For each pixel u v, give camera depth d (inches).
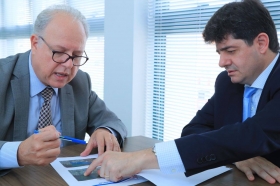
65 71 45.7
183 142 34.2
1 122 45.9
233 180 35.0
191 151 33.5
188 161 33.3
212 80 78.7
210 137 34.2
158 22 89.0
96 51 111.0
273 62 40.6
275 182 34.5
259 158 39.2
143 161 34.3
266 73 40.9
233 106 46.9
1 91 46.4
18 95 47.6
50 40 43.9
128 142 53.1
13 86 47.6
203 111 52.8
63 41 43.6
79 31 44.9
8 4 159.0
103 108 59.6
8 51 163.0
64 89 53.7
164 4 87.6
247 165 37.9
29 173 36.0
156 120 93.4
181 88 86.4
